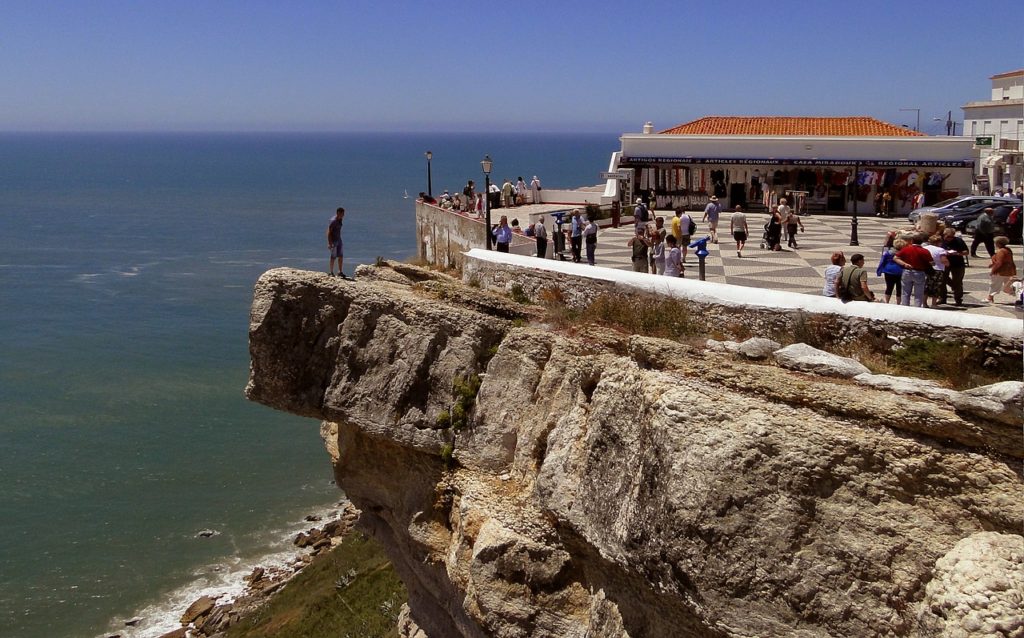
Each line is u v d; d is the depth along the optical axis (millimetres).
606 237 32375
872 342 13703
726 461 11805
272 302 19797
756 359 13500
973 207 31391
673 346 13641
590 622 14742
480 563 16094
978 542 10227
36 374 56531
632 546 13023
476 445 17281
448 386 17812
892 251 18719
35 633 32719
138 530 38969
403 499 19422
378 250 106625
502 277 19547
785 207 28750
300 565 36375
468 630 18125
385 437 18484
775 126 44469
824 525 11242
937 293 18688
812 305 14438
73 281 86875
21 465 43812
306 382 19750
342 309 19500
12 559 36625
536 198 47625
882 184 39281
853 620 10914
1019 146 49594
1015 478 10578
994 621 9531
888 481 11109
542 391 16188
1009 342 12453
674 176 41656
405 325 18500
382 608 27641
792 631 11242
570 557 15570
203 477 43500
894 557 10836
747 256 26984
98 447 46062
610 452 13984
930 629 10141
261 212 155375
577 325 16469
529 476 16281
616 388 14047
